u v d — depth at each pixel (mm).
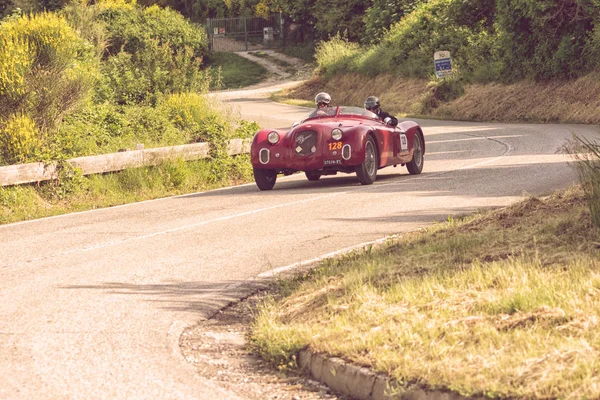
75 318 11172
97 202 24516
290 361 9102
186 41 117312
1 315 11406
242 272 13875
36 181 24344
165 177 27688
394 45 85438
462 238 12750
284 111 73250
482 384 7293
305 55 123938
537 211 14109
